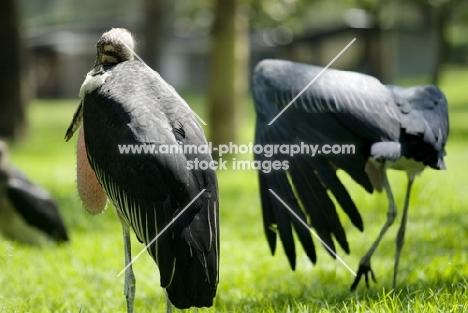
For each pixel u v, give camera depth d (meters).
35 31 72.69
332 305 7.78
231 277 10.00
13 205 12.81
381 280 9.16
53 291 9.34
